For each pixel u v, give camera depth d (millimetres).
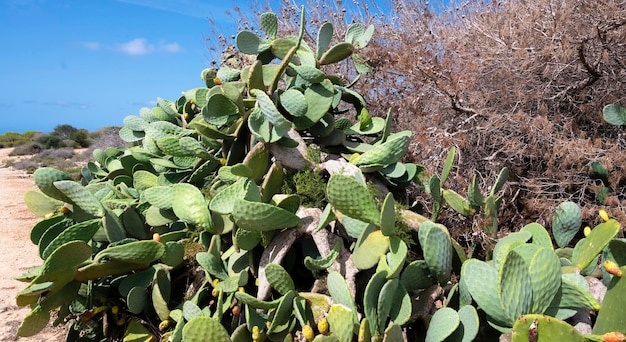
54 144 31297
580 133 3523
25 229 7055
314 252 2375
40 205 3094
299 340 2115
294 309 2066
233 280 2400
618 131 3586
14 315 3879
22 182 13914
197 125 2785
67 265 2414
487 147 3717
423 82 3994
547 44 3623
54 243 2637
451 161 2762
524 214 3543
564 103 3783
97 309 2803
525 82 3672
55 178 2846
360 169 2701
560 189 3373
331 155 3010
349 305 1901
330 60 3406
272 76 3051
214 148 3176
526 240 2264
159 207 2867
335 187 2096
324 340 1851
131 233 3088
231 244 2748
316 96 2844
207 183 3195
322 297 2119
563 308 1825
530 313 1748
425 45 4504
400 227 2369
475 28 4316
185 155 3188
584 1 3426
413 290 2098
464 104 3859
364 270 2232
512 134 3584
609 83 3572
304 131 3094
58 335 3482
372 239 2125
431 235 1991
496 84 3879
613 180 3131
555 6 3637
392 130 4348
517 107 3748
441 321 1849
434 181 2670
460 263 2430
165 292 2689
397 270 1902
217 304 2393
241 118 2842
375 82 4496
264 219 2162
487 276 1846
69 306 2873
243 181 2465
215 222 2625
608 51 3455
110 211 2924
